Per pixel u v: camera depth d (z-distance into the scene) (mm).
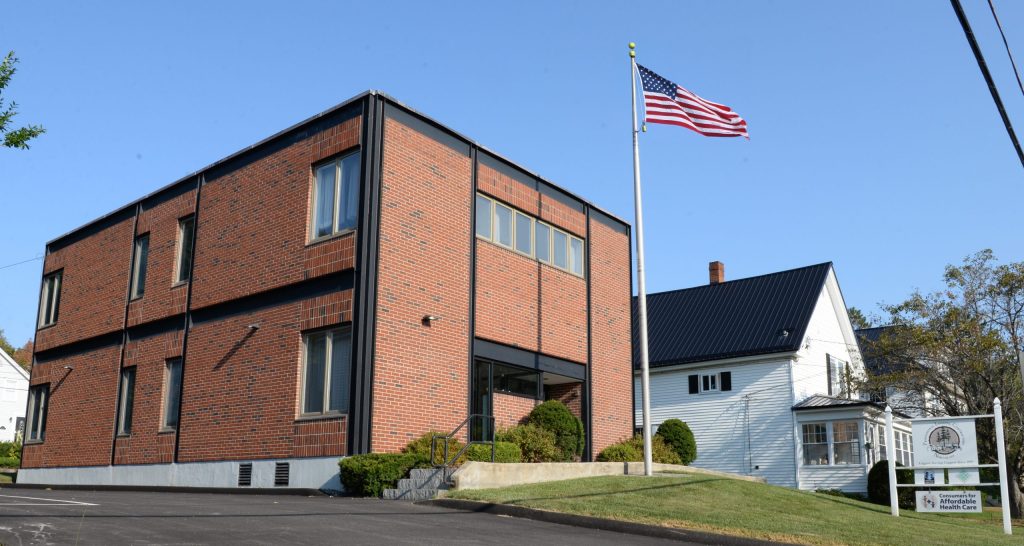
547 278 23281
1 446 38844
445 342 19438
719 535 12148
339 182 19094
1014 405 26953
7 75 11234
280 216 20047
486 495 14703
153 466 21672
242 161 21594
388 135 18969
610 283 25922
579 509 13633
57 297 27875
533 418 21562
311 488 17578
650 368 36906
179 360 22141
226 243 21375
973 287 28266
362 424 17234
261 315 19875
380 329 17891
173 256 23031
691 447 26938
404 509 13844
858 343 39094
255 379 19547
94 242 26562
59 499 13828
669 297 40875
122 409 23641
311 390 18500
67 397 25891
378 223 18281
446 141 20547
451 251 20078
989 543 13211
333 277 18453
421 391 18578
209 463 20062
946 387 28328
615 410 25047
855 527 13805
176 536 9586
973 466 15961
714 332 36875
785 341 34219
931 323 28469
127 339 24047
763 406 34031
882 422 33719
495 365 21188
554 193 24219
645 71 20156
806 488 32156
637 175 19297
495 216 21922
